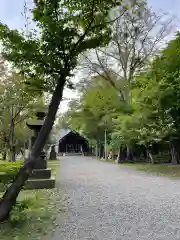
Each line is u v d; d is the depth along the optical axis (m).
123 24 22.44
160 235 4.16
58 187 9.29
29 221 5.02
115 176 12.49
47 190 8.62
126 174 13.27
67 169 16.94
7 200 4.94
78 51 5.54
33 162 5.15
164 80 15.46
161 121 15.42
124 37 23.61
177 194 7.52
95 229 4.53
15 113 21.19
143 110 16.03
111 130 25.80
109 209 5.93
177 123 15.25
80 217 5.30
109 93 24.95
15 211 5.05
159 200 6.76
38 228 4.61
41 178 9.44
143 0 19.19
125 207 6.09
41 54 5.19
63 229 4.55
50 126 5.33
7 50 5.33
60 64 5.37
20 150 33.78
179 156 18.44
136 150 24.06
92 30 5.68
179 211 5.63
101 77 26.34
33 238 4.12
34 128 9.62
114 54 24.72
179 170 14.32
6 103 18.28
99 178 11.81
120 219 5.11
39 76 5.64
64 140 50.56
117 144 22.75
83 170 16.08
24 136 27.25
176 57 15.72
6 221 4.84
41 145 5.24
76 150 50.81
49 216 5.38
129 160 23.16
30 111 18.61
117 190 8.45
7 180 6.00
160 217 5.19
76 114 30.52
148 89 15.99
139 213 5.53
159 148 22.30
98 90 26.17
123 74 24.62
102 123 26.88
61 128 48.97
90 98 26.28
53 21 5.09
